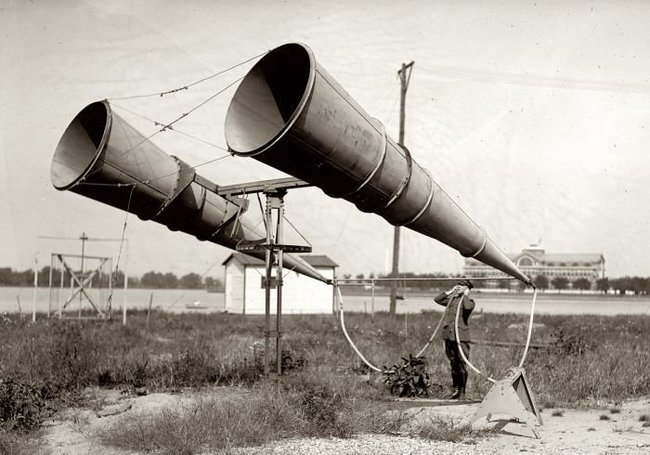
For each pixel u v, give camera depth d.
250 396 7.54
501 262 8.67
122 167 7.44
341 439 6.12
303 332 19.05
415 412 7.66
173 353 12.78
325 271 32.19
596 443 6.12
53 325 18.44
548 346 13.16
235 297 31.58
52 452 5.77
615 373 9.93
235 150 5.74
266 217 8.25
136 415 6.86
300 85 6.09
